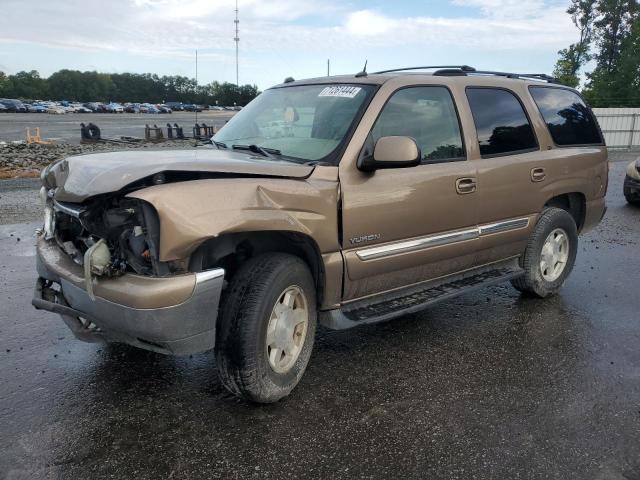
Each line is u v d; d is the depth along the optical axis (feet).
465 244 14.58
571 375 12.87
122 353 13.56
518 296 18.34
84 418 10.74
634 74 163.94
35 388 11.82
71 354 13.46
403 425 10.72
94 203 9.87
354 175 11.95
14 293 17.44
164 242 9.11
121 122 167.12
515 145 16.14
